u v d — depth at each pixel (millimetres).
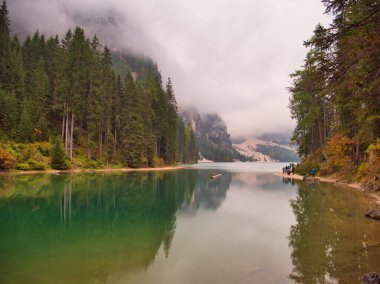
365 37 7453
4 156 46344
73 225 15344
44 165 52219
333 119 46812
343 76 8438
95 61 73438
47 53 93438
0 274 8758
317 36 8031
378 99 9203
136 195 27203
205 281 8266
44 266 9398
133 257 10359
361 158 39156
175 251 10961
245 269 9086
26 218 16969
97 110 66875
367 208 19281
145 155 80062
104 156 69812
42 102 68938
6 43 75500
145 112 81750
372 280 7586
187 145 161250
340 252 10469
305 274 8602
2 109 56906
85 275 8664
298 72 40125
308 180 42562
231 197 25938
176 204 22297
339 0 7504
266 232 13680
